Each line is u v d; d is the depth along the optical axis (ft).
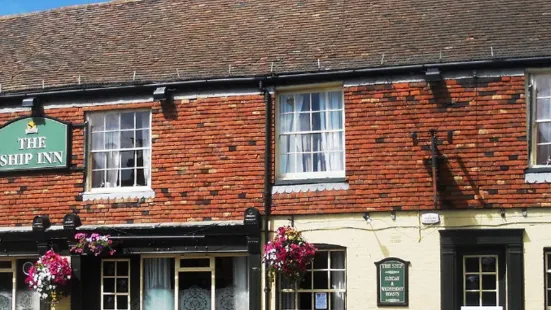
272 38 47.09
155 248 43.62
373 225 40.83
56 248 45.34
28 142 46.68
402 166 40.83
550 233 38.55
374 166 41.22
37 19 56.13
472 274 39.86
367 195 41.09
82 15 55.11
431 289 39.60
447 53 41.60
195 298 43.83
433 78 40.52
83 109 46.06
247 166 43.06
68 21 54.85
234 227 42.19
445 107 40.68
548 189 38.88
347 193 41.39
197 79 43.88
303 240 40.78
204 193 43.47
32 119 46.73
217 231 42.52
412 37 43.91
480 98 40.34
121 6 54.70
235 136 43.47
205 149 43.80
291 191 42.27
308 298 41.98
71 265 44.70
